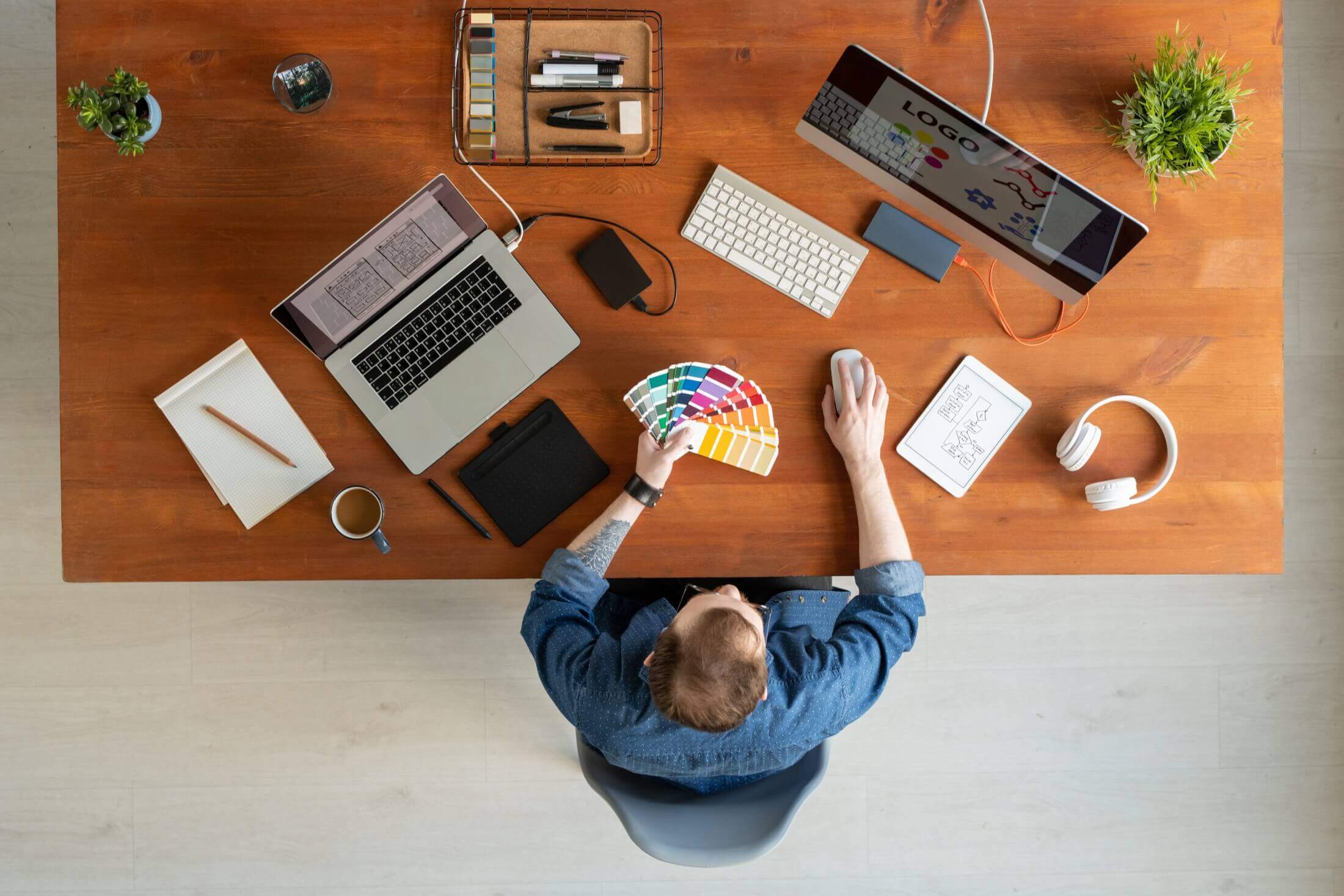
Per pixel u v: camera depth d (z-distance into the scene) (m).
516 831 2.24
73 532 1.48
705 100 1.51
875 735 2.28
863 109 1.39
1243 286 1.54
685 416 1.49
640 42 1.46
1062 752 2.29
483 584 2.23
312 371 1.49
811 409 1.53
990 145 1.31
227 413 1.46
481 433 1.49
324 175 1.49
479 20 1.42
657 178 1.51
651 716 1.36
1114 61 1.52
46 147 2.15
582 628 1.44
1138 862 2.29
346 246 1.50
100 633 2.19
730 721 1.26
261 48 1.48
